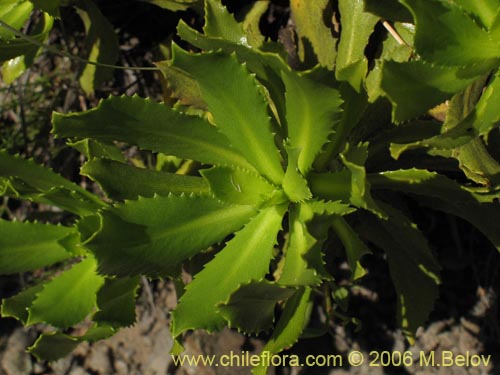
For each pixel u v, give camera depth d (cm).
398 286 24
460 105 22
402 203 25
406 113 19
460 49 19
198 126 22
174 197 21
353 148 20
